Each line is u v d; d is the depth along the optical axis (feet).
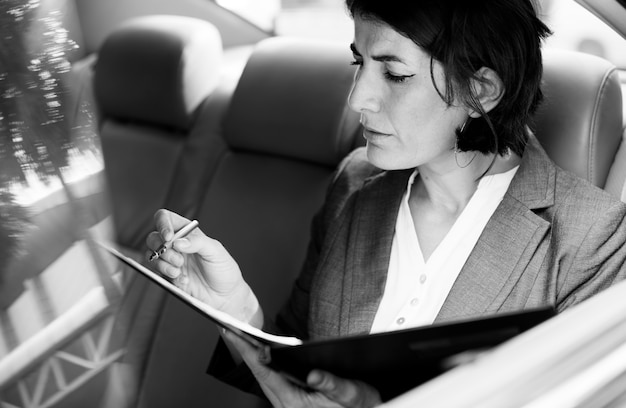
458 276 3.02
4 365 1.30
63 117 1.13
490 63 2.75
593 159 3.51
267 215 4.97
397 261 3.25
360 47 2.81
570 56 3.73
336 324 3.37
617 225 2.99
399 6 2.62
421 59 2.70
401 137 2.85
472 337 2.10
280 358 2.43
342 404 2.57
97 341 1.38
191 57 5.63
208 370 3.26
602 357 1.33
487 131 2.89
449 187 3.10
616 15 3.35
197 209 5.42
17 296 1.20
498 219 3.02
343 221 3.52
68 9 1.14
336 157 4.81
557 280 2.96
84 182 1.21
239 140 5.23
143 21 6.00
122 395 1.43
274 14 6.82
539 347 1.30
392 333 2.14
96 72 6.04
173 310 5.14
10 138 1.09
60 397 1.36
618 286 1.53
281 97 4.99
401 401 1.14
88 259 1.29
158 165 5.73
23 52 1.08
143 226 5.67
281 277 4.82
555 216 3.00
